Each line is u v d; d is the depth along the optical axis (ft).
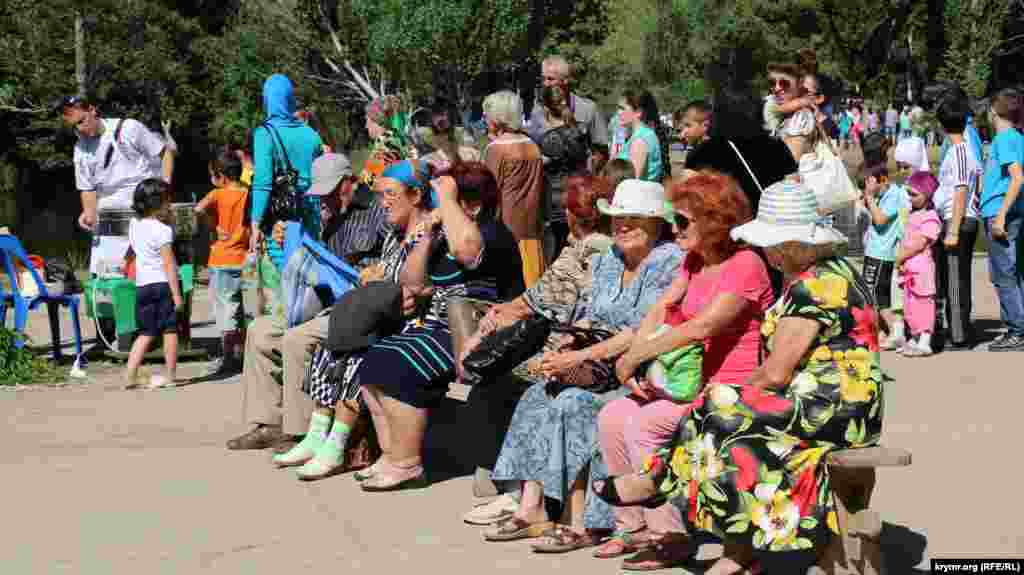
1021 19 183.93
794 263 16.39
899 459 15.43
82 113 37.11
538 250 29.19
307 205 29.09
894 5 191.52
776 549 15.93
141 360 35.40
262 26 147.84
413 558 19.04
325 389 24.75
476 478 22.44
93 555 19.36
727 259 17.72
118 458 25.71
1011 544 18.79
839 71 197.67
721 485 16.14
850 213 46.39
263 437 26.61
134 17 116.37
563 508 20.04
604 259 20.38
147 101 121.29
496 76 161.99
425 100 157.38
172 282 33.81
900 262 36.29
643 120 31.53
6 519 21.39
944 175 37.04
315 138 29.48
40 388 34.09
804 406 16.11
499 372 20.76
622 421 18.30
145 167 37.81
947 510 20.59
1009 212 35.96
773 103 24.36
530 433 19.99
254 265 35.50
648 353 17.88
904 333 37.45
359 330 23.70
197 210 36.50
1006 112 35.70
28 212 112.68
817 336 16.24
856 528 16.37
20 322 35.91
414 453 23.21
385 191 24.20
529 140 29.32
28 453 26.25
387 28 152.56
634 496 17.79
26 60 112.06
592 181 21.17
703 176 17.81
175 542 19.99
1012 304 36.50
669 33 190.80
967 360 35.06
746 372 17.66
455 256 22.41
